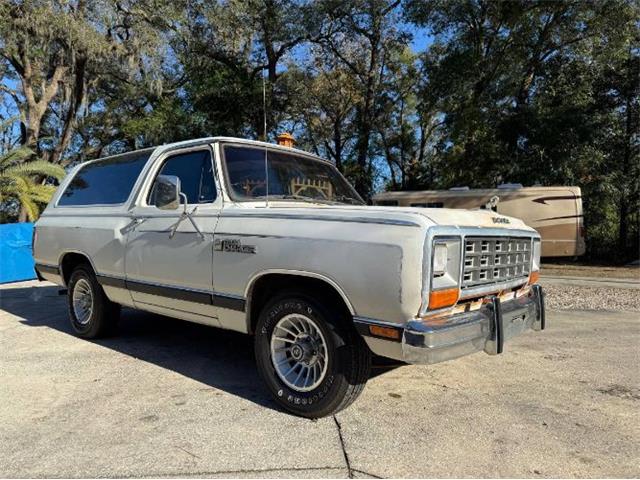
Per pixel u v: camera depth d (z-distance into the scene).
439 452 3.20
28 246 11.84
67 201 6.30
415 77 23.92
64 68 20.45
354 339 3.50
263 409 3.86
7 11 16.00
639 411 3.91
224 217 4.14
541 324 4.32
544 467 3.03
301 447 3.24
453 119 20.38
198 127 23.36
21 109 23.02
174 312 4.70
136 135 23.73
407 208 3.52
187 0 19.34
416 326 3.07
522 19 18.05
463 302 3.45
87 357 5.21
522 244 4.16
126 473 2.92
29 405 3.93
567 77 19.09
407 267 3.08
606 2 16.70
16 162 17.47
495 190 16.95
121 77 21.78
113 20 17.92
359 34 22.48
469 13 18.34
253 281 3.87
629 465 3.06
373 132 26.42
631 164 19.52
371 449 3.23
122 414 3.76
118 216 5.23
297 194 4.80
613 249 20.11
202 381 4.50
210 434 3.42
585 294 10.23
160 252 4.63
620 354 5.48
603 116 19.12
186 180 4.68
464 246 3.35
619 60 18.41
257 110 23.59
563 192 16.12
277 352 3.86
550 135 17.81
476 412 3.85
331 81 25.42
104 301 5.69
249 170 4.57
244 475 2.91
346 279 3.32
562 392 4.30
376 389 4.32
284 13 21.45
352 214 3.46
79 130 24.89
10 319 7.10
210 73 23.14
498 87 18.98
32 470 2.96
